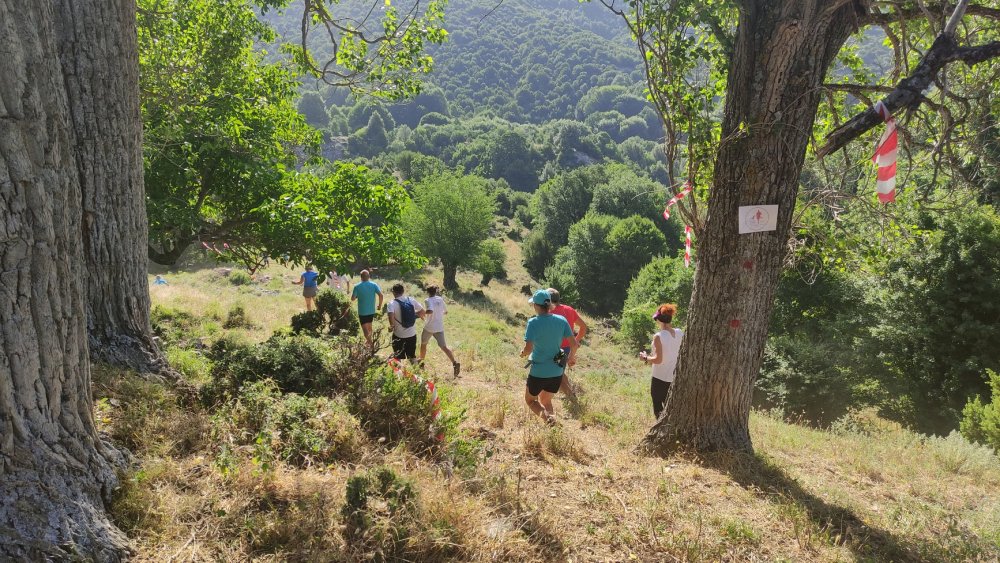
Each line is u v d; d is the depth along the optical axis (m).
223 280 26.58
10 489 2.28
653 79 5.38
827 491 5.02
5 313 2.25
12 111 2.17
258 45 13.30
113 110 4.75
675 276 25.91
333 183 11.53
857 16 4.75
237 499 3.07
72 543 2.34
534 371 5.95
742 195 4.86
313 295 15.44
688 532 3.69
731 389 5.18
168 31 11.08
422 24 9.40
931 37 5.53
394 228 11.77
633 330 26.41
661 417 5.59
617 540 3.50
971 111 5.21
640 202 55.75
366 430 4.29
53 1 4.43
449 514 3.18
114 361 4.67
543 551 3.22
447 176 43.56
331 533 2.93
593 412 7.10
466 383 8.62
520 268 62.97
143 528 2.72
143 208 5.11
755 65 4.71
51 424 2.47
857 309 17.41
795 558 3.53
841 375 13.55
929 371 15.19
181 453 3.54
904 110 4.47
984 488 6.05
